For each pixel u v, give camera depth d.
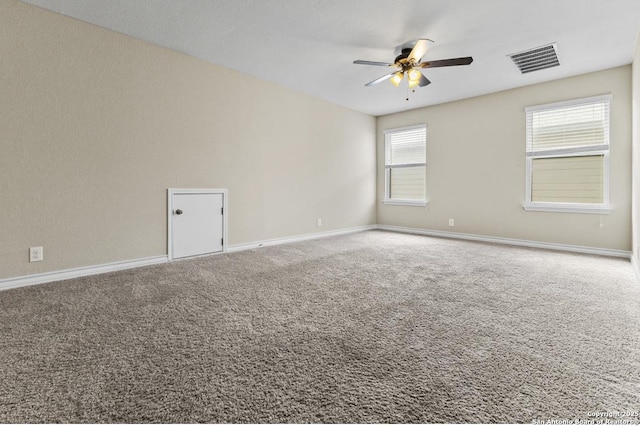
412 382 1.31
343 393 1.24
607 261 3.58
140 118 3.25
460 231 5.30
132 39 3.18
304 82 4.54
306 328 1.84
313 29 3.06
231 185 4.09
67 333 1.75
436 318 1.98
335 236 5.47
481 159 5.02
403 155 6.12
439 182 5.55
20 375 1.36
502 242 4.82
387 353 1.55
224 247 4.03
